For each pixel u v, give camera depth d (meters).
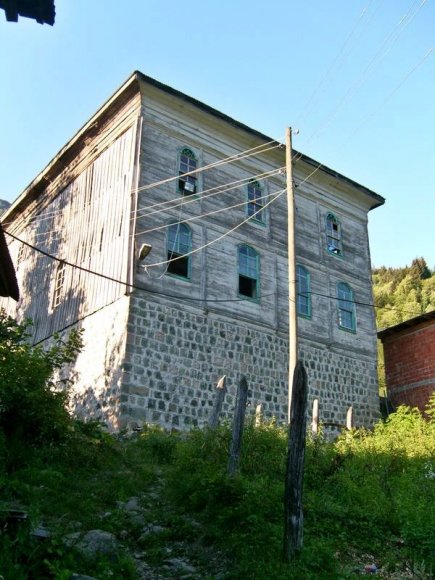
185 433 13.63
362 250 23.27
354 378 20.66
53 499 8.23
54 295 19.78
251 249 19.33
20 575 5.50
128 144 17.98
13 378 9.98
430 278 74.12
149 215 17.03
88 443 10.84
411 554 7.52
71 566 6.09
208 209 18.55
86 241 18.70
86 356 16.72
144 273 16.33
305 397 7.52
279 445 10.66
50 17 4.48
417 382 21.98
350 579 6.54
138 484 9.59
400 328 23.06
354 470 10.23
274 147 20.42
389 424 15.23
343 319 21.44
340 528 8.21
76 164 20.70
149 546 7.46
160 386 15.56
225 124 19.45
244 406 9.41
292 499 7.03
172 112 18.58
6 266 9.89
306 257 20.94
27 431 10.02
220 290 17.91
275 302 19.23
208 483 8.41
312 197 22.12
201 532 7.72
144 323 15.86
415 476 10.26
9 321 11.23
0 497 7.78
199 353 16.70
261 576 6.40
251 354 17.92
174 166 18.16
